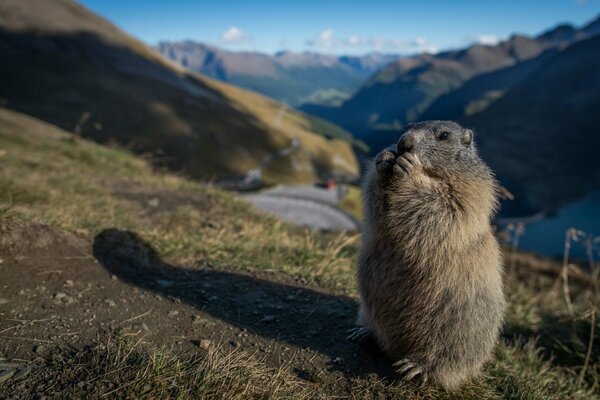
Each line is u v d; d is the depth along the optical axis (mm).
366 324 755
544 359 1023
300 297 912
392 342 708
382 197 696
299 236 1492
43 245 859
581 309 1259
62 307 706
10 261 788
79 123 2785
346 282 1035
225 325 750
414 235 663
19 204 1095
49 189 1330
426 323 669
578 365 993
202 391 542
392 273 691
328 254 1167
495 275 699
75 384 527
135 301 775
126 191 1627
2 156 1672
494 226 827
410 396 647
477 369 716
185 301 815
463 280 665
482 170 734
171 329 702
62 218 1020
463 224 663
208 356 619
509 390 742
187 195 1687
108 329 663
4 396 497
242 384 572
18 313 668
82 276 821
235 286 921
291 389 605
